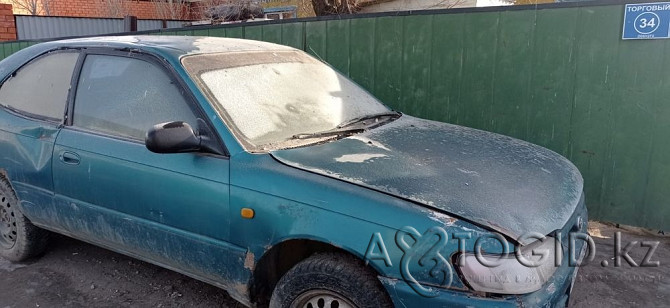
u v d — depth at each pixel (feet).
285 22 19.63
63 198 11.34
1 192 13.12
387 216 7.54
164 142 8.61
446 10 16.58
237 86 10.17
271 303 8.69
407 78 17.71
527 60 15.72
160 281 12.38
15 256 13.23
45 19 37.42
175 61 10.01
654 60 14.08
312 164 8.63
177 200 9.41
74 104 11.39
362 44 18.30
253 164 8.73
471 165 8.99
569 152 15.65
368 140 9.90
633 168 14.88
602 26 14.56
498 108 16.43
